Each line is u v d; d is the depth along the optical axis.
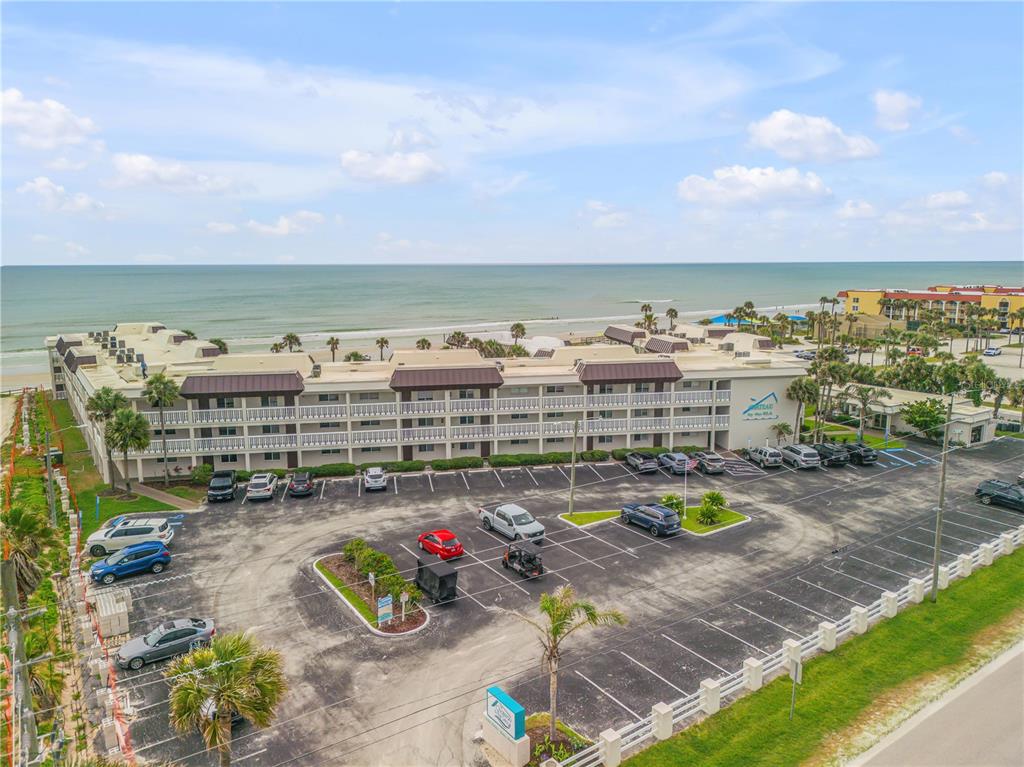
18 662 23.06
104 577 40.28
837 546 46.19
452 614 36.41
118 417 54.62
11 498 54.50
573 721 27.34
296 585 39.94
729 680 30.12
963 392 91.31
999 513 53.22
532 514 52.28
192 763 25.11
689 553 44.88
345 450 64.88
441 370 64.44
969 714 28.22
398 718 27.66
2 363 156.12
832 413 87.88
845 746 26.12
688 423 69.62
